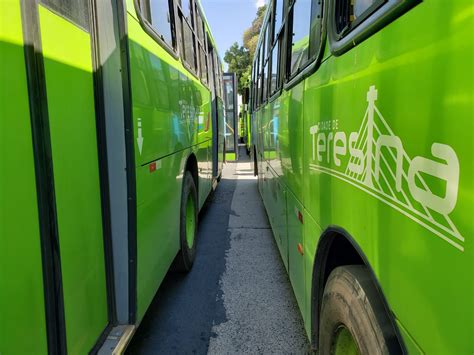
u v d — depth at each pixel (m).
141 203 2.32
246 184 10.16
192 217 4.46
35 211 1.41
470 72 0.81
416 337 1.03
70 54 1.71
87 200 1.88
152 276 2.60
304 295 2.53
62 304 1.57
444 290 0.90
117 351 1.94
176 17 3.53
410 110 1.04
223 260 4.62
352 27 1.51
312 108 2.19
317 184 2.07
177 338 3.03
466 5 0.82
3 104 1.25
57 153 1.57
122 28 2.07
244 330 3.12
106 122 2.10
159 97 2.79
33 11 1.40
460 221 0.84
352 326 1.51
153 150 2.61
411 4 1.04
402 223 1.09
